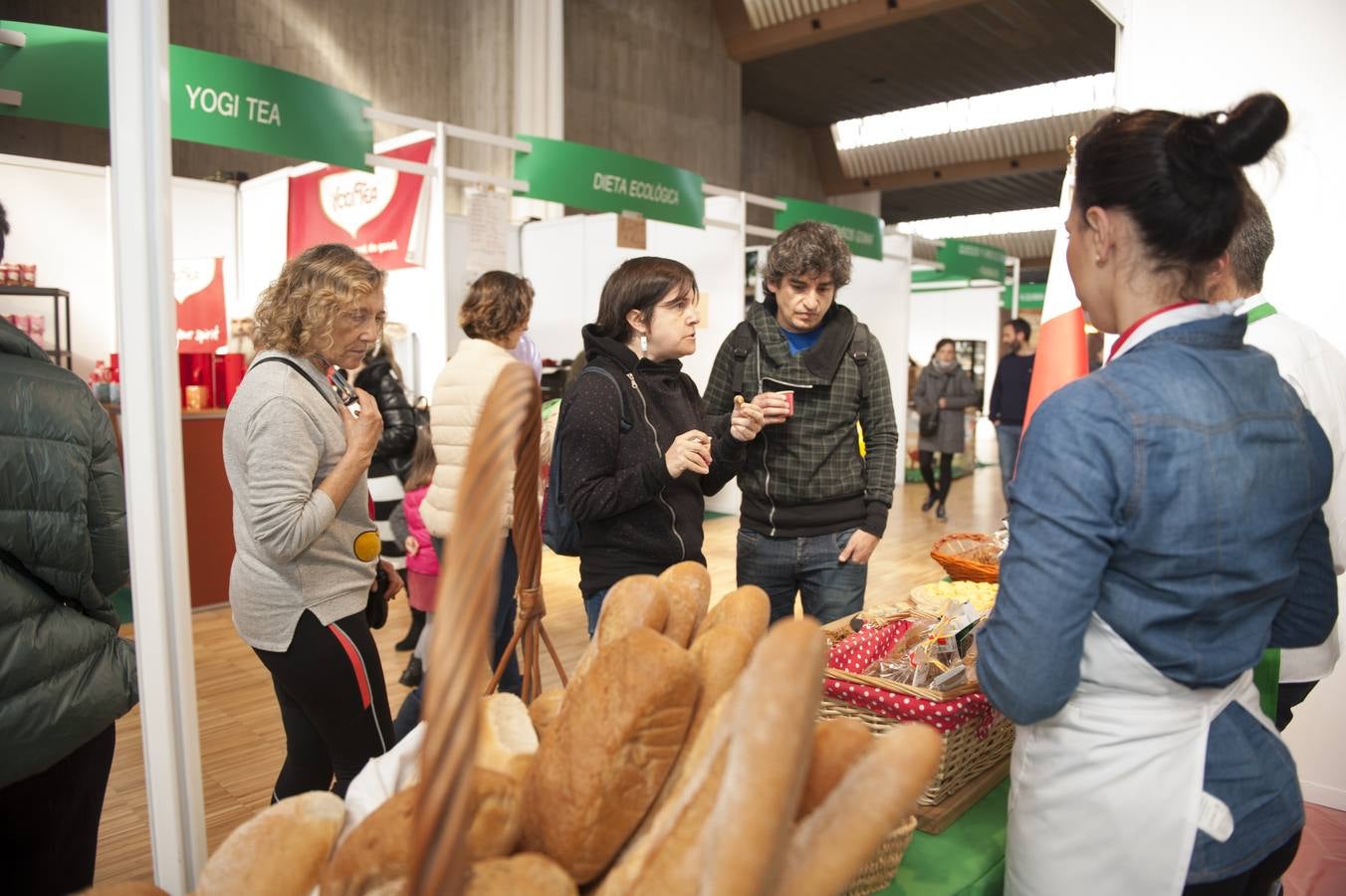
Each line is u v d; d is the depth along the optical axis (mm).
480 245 4574
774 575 2162
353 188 5492
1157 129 876
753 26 12461
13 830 1264
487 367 2609
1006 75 13477
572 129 11102
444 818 447
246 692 3301
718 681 706
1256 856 897
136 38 851
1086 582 837
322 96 3635
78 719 1210
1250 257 1255
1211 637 869
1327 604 1032
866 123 15875
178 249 6438
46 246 5766
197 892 641
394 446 3713
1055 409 879
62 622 1212
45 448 1177
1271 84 2137
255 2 9102
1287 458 894
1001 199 18500
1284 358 1416
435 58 10523
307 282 1539
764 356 2125
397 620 4207
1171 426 832
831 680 1231
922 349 12391
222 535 4410
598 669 654
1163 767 871
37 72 3004
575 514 1659
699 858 522
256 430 1484
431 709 465
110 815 2396
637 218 5156
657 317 1756
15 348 1204
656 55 12000
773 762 497
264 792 2535
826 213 6879
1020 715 883
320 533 1504
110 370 5332
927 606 1638
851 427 2131
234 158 9344
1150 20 2277
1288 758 954
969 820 1235
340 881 550
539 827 610
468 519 506
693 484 1796
